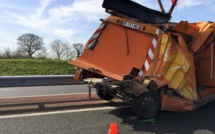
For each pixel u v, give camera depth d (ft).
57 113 21.48
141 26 21.06
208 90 25.30
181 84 21.01
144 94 19.99
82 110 22.68
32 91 31.58
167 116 21.85
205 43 23.88
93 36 23.17
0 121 19.03
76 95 28.89
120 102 25.86
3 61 78.69
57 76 36.96
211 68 25.08
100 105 24.59
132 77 19.84
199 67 24.76
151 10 22.40
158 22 22.25
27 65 74.95
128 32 21.84
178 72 20.79
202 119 21.29
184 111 22.62
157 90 20.68
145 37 20.90
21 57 137.28
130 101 20.99
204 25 23.99
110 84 20.62
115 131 14.17
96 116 21.08
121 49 21.93
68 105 24.18
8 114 20.72
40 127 18.03
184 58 20.80
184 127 19.13
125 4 22.27
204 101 23.80
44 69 71.10
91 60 22.74
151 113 20.56
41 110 22.17
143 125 19.25
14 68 69.46
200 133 17.97
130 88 19.67
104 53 22.54
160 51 20.15
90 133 17.13
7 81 33.60
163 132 17.93
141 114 20.17
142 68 20.43
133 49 21.31
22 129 17.56
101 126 18.66
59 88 34.60
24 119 19.65
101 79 22.67
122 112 22.47
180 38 20.77
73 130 17.63
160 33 20.27
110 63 21.98
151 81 19.84
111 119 20.42
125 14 22.29
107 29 22.97
